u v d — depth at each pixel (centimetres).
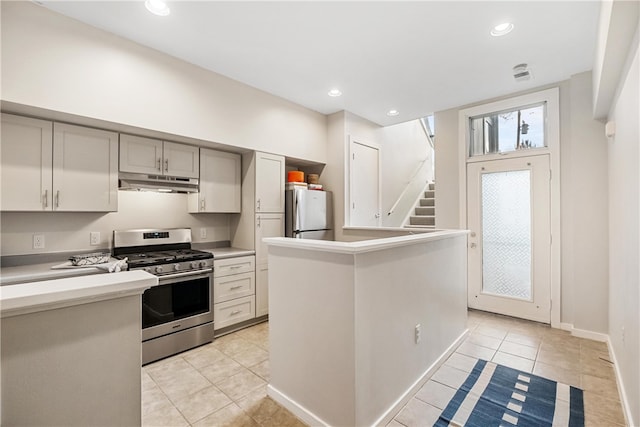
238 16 220
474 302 381
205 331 288
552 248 327
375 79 321
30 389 82
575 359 253
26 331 81
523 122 356
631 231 180
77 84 221
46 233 251
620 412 185
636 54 157
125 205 296
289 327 191
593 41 250
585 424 175
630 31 156
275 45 258
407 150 574
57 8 209
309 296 178
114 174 259
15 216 237
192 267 280
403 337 198
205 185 322
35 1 201
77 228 267
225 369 241
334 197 423
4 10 194
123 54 244
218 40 251
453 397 203
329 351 167
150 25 230
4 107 204
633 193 174
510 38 247
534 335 304
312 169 452
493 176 368
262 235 347
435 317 241
